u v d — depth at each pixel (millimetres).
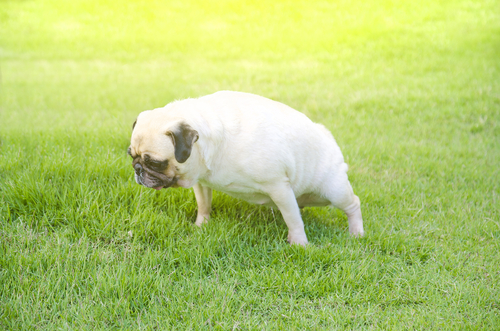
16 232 3293
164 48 13688
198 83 9891
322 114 7500
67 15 17156
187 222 3705
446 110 7430
